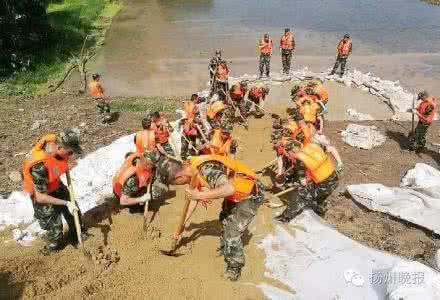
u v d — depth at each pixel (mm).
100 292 5789
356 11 26250
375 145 10664
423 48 19984
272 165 9156
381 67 17844
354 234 7473
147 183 6926
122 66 18641
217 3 28719
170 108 13469
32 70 17969
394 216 7805
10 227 7168
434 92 15445
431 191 8195
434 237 7430
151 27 24047
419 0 28484
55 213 6301
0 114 12805
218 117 9805
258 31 22812
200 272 6203
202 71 17797
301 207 7066
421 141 10250
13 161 9609
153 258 6457
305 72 16953
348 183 8930
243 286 5973
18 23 19281
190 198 5574
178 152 9625
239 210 5719
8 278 5930
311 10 26656
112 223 7191
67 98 14812
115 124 11820
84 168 8688
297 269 6277
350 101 14734
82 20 24469
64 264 6262
